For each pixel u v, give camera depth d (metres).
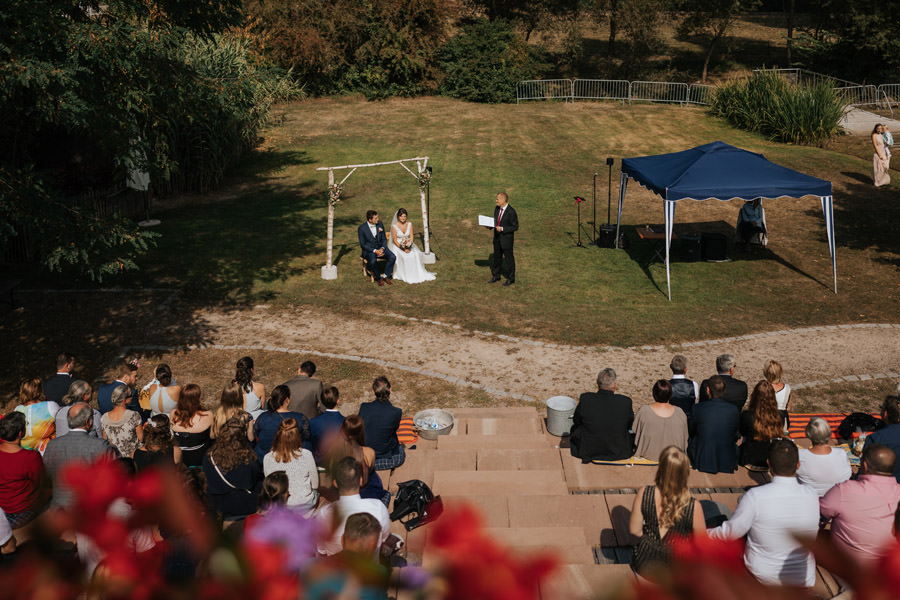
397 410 8.32
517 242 20.70
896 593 0.71
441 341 14.56
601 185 26.09
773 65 48.59
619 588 0.78
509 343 14.45
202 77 16.03
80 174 21.20
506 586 0.76
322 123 36.34
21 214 11.56
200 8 15.52
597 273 18.31
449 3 42.09
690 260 19.09
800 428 10.88
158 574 0.92
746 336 14.70
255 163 29.41
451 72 41.91
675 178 16.94
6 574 0.90
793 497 4.79
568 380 12.98
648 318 15.59
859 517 4.75
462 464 8.34
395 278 17.94
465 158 29.70
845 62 42.00
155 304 16.25
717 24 44.47
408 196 25.08
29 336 14.56
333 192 17.52
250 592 0.90
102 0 13.55
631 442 8.61
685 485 4.93
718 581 0.75
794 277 17.88
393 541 5.50
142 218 22.67
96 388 12.84
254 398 9.54
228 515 6.79
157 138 15.66
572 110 38.66
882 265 18.52
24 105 12.72
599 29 58.97
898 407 7.27
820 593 0.76
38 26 10.91
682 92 39.81
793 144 30.72
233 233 21.44
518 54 41.31
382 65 42.25
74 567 0.91
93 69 12.89
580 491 7.80
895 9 39.56
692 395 9.34
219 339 14.64
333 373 13.29
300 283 17.69
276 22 40.12
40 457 6.50
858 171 26.52
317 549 1.14
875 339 14.45
